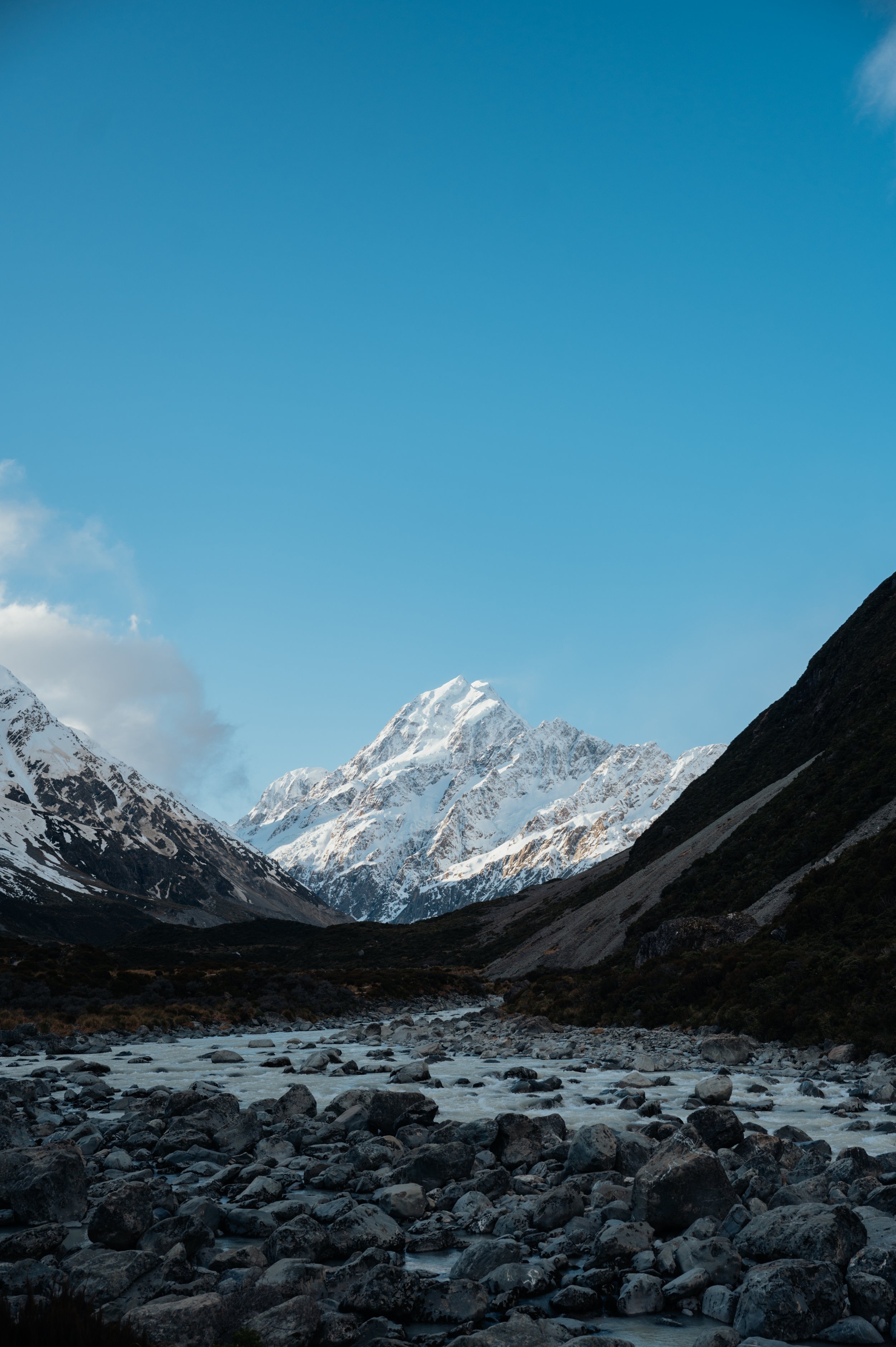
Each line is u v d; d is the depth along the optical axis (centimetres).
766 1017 3716
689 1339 920
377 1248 1158
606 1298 1039
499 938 15100
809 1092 2481
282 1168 1611
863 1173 1388
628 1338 922
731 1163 1505
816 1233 1056
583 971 7388
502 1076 2955
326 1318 910
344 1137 1880
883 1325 927
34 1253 1115
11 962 7144
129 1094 2522
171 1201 1350
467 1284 1018
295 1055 3806
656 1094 2523
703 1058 3275
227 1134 1816
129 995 6331
